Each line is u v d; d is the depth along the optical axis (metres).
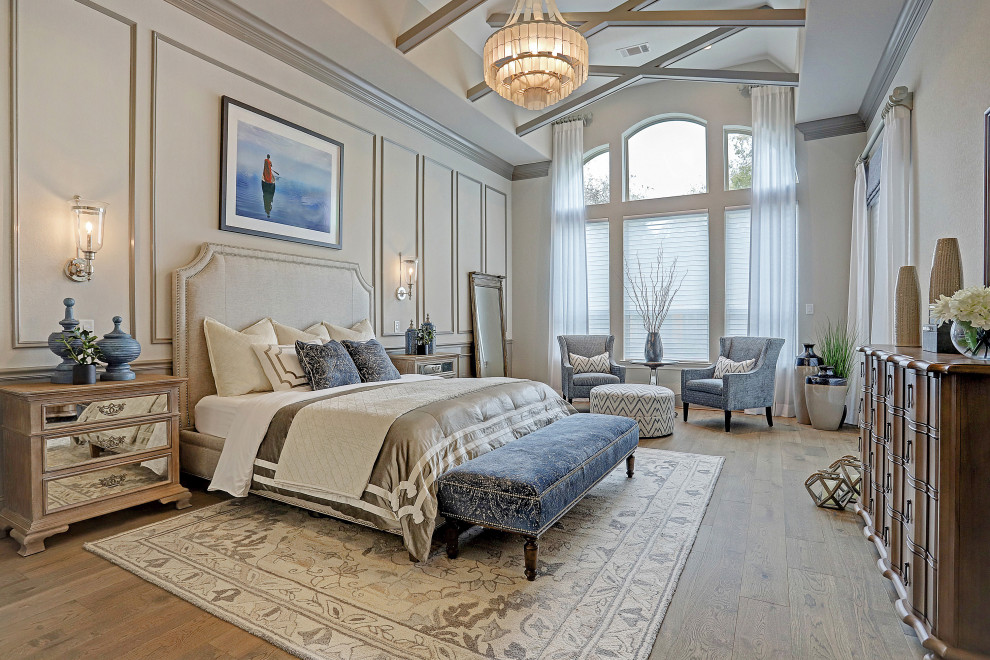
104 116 3.03
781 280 5.82
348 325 4.60
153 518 2.80
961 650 1.54
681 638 1.75
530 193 7.38
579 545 2.47
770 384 5.29
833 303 5.68
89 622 1.83
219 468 2.99
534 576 2.13
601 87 5.57
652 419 4.76
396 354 5.21
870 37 3.93
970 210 2.59
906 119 3.64
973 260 2.54
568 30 3.43
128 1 3.13
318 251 4.41
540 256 7.32
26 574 2.17
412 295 5.47
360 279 4.74
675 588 2.08
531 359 7.37
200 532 2.62
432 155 5.85
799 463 3.92
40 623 1.82
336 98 4.59
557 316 7.05
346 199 4.68
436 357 5.14
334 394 3.14
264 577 2.15
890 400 2.10
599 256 7.02
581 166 6.96
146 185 3.23
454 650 1.67
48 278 2.80
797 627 1.82
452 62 5.00
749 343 5.53
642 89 6.71
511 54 3.47
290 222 4.14
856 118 5.51
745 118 6.20
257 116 3.88
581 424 3.24
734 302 6.27
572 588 2.07
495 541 2.54
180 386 3.26
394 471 2.42
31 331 2.74
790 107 5.84
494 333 6.90
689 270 6.50
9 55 2.67
